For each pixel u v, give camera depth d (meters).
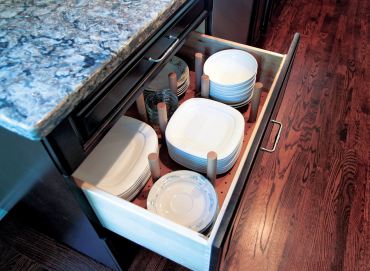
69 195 0.64
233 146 0.81
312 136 1.45
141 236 0.70
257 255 1.08
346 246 1.10
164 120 0.85
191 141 0.84
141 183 0.78
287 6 2.37
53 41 0.58
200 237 0.56
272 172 1.31
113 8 0.67
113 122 0.65
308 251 1.09
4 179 0.74
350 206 1.20
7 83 0.49
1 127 0.51
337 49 1.96
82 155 0.58
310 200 1.22
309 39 2.05
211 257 0.58
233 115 0.88
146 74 0.73
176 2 0.71
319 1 2.42
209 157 0.69
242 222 1.16
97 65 0.52
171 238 0.62
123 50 0.57
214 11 1.38
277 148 1.40
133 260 1.07
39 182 0.65
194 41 1.06
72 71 0.51
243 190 0.59
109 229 0.78
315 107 1.58
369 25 2.17
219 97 0.96
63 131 0.50
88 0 0.70
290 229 1.15
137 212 0.60
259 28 1.83
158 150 0.86
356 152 1.38
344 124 1.50
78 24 0.62
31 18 0.65
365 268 1.05
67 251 1.09
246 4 1.47
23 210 0.94
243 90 0.93
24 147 0.53
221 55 1.01
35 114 0.44
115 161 0.81
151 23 0.63
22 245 1.12
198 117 0.89
